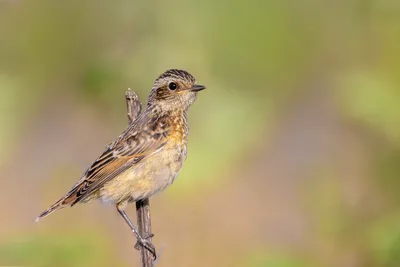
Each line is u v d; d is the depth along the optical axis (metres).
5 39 16.34
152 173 11.04
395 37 16.52
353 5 16.94
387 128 14.69
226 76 16.39
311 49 16.95
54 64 16.48
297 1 16.81
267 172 15.58
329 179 15.04
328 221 14.48
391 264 13.60
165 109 11.36
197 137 15.20
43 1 16.52
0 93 16.03
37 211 14.91
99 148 16.03
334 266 14.12
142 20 16.53
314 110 16.59
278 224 14.80
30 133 16.11
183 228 14.62
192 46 16.33
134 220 14.24
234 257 14.41
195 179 14.73
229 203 14.93
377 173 14.86
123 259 13.73
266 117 16.17
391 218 14.12
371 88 14.90
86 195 10.84
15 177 15.60
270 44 16.62
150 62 16.19
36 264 12.70
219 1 16.52
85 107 16.47
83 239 13.32
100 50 16.52
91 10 16.56
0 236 13.26
